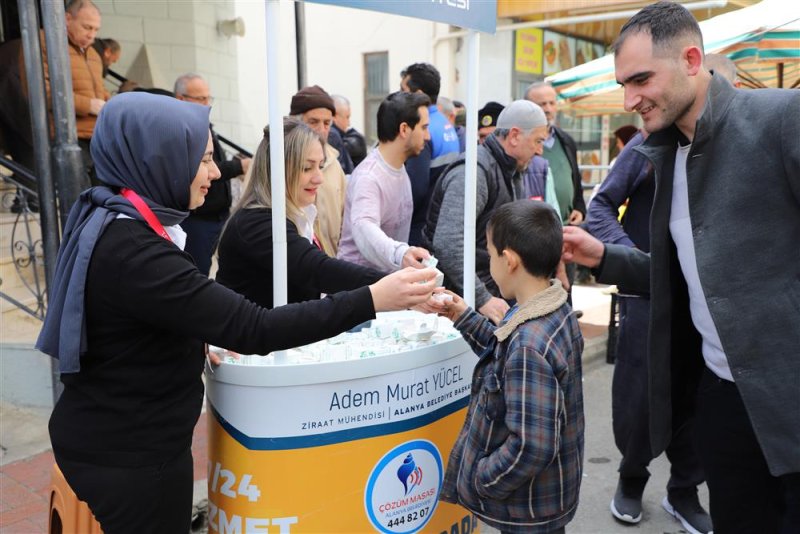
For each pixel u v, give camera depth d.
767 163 1.66
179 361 1.60
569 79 5.32
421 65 4.29
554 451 1.73
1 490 3.02
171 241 1.56
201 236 4.31
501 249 1.89
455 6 1.99
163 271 1.48
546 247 1.84
